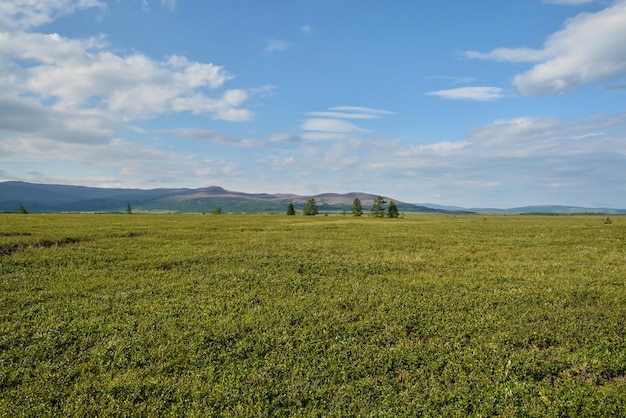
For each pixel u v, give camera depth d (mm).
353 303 15297
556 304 15172
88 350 10570
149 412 7852
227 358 10180
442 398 8367
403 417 7758
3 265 20906
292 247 31312
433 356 10414
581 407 8133
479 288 17922
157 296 15797
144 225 52125
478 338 11617
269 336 11641
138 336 11375
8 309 13758
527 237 43219
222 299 15500
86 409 7840
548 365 9867
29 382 8859
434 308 14594
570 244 36375
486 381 9109
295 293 16734
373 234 45500
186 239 35594
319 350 10789
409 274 21328
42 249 26406
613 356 10352
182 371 9484
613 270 22469
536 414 7859
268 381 9055
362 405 8164
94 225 48656
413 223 76250
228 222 66375
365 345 11148
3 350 10484
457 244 35969
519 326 12594
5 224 45656
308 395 8547
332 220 87562
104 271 20328
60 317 13016
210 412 7828
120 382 8859
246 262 23656
